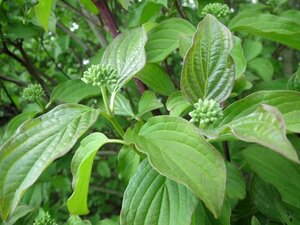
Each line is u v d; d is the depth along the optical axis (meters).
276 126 0.14
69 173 0.46
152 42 0.26
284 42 0.27
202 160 0.15
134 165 0.24
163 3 0.29
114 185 0.56
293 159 0.12
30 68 0.38
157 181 0.18
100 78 0.19
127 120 0.34
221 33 0.18
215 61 0.18
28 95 0.31
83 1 0.30
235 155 0.29
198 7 0.31
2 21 0.33
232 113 0.18
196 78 0.18
